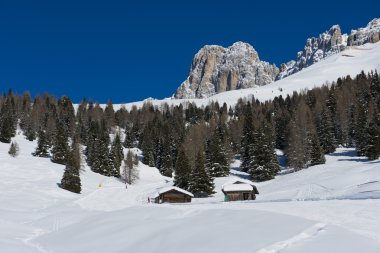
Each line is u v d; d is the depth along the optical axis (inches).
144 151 5442.9
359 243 779.4
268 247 794.2
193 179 3405.5
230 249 816.9
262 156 3865.7
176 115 7613.2
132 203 3206.2
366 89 6314.0
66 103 7731.3
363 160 3814.0
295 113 5797.2
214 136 4443.9
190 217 1213.1
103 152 4881.9
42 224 1585.9
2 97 7603.4
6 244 1128.2
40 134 4913.9
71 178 3663.9
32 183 3634.4
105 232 1172.5
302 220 1001.5
